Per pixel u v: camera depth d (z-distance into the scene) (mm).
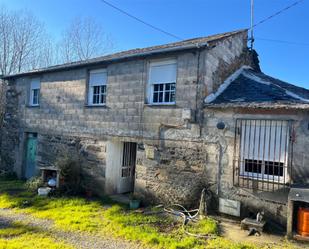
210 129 7398
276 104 6375
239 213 6852
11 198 8562
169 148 8023
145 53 8219
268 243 5496
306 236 5598
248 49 10570
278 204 6418
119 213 7352
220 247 5227
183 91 7809
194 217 6852
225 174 7156
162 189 8070
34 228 6105
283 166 6441
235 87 8500
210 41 7477
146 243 5430
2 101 16062
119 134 9078
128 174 10297
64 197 8859
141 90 8664
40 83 11891
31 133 12172
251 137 6887
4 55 19016
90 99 10125
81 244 5324
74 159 10078
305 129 6230
